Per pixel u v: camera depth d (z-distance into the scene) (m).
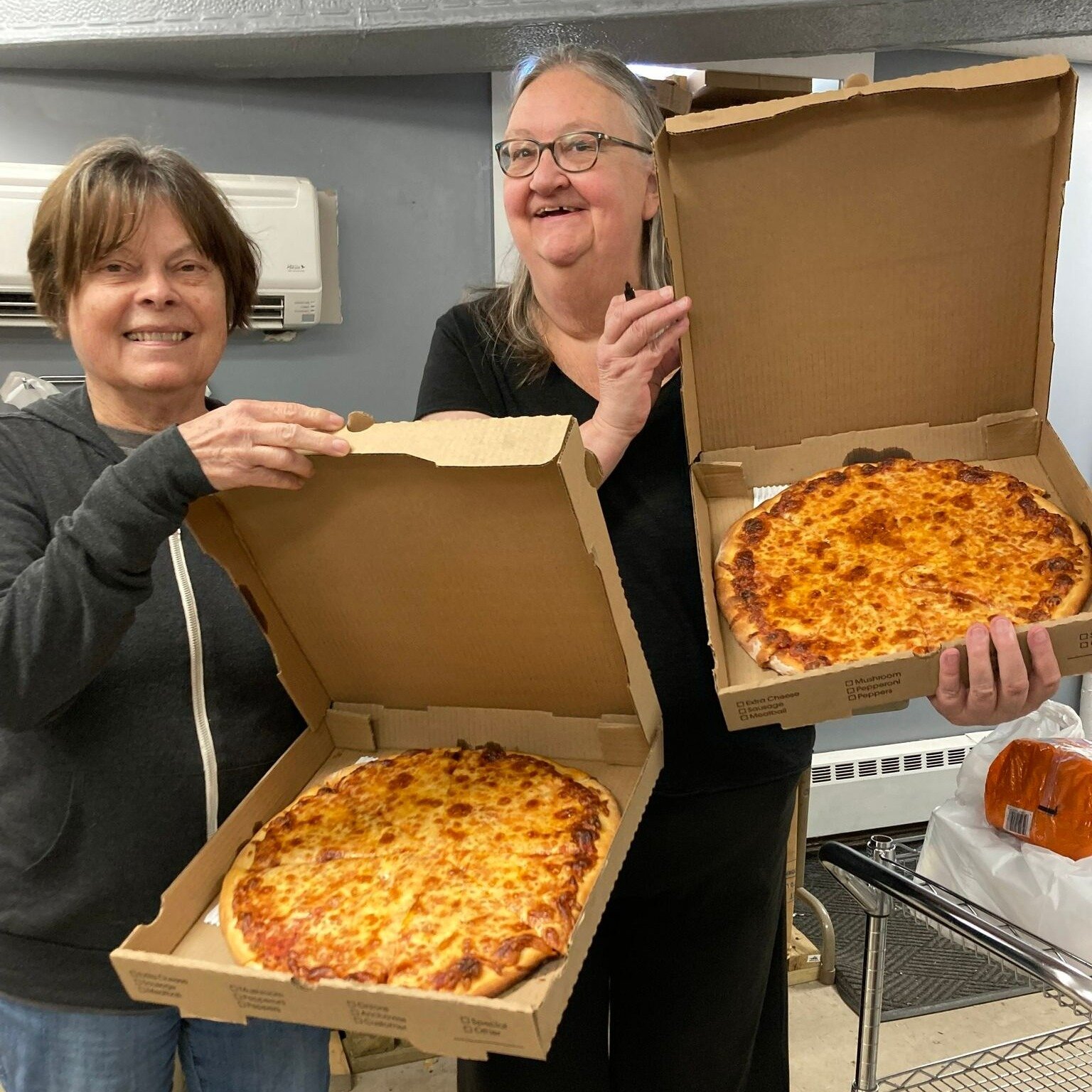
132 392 1.15
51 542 0.89
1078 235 2.88
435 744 1.14
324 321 2.42
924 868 1.28
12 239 2.04
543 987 0.81
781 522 1.18
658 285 1.36
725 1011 1.38
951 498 1.16
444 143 2.44
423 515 0.90
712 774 1.26
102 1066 1.11
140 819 1.09
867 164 1.04
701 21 1.96
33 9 1.90
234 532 0.98
